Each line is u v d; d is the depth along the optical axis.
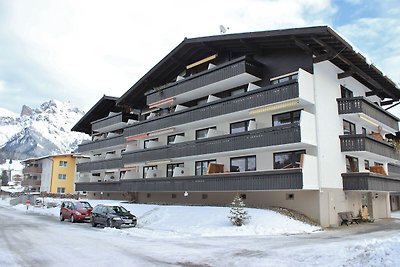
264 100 23.61
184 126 30.55
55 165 74.19
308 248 12.88
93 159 48.66
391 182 26.48
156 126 33.19
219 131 28.39
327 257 10.84
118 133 45.12
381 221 26.11
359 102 24.20
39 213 37.69
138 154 34.69
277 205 23.66
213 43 28.12
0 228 21.92
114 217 22.14
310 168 21.34
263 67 26.41
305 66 23.70
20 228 21.97
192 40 28.77
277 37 23.55
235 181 24.22
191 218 22.72
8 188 94.75
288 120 23.89
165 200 33.09
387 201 30.83
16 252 12.95
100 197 44.56
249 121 26.42
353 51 22.56
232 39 25.91
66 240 16.27
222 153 26.30
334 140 23.83
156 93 33.84
